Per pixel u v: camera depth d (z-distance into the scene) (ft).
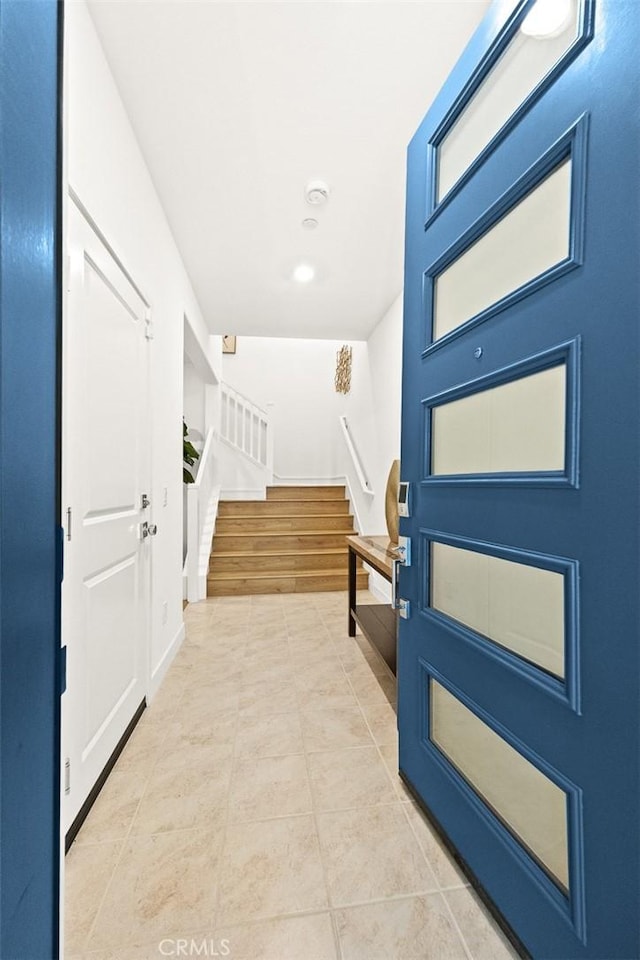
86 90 4.30
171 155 6.19
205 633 9.83
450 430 4.06
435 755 4.16
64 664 2.00
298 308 11.94
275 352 20.68
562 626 2.72
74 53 4.02
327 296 11.15
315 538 15.19
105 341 4.93
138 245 6.03
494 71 3.33
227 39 4.50
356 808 4.50
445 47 4.59
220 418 18.43
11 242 1.49
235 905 3.43
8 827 1.48
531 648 3.00
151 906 3.42
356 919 3.33
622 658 2.18
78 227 4.22
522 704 2.97
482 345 3.47
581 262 2.46
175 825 4.27
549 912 2.70
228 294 11.07
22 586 1.60
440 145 4.18
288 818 4.36
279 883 3.62
